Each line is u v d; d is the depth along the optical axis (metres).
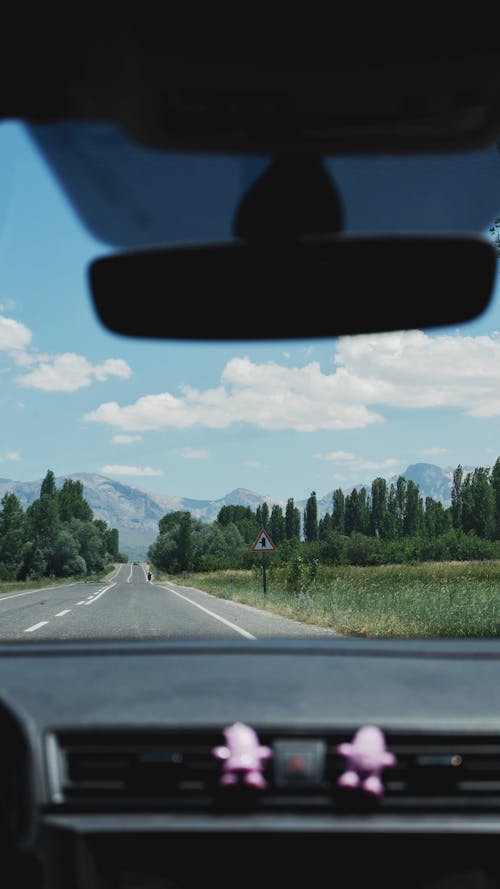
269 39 1.40
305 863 1.86
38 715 2.00
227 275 1.54
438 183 1.82
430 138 1.67
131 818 1.91
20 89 1.60
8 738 1.99
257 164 1.74
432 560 94.00
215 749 1.95
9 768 2.00
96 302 1.58
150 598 33.09
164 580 95.75
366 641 2.85
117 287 1.57
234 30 1.38
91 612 22.39
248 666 2.40
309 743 1.96
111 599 32.22
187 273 1.55
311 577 30.19
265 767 1.95
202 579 74.56
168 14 1.36
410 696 2.14
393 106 1.58
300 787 1.92
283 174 1.69
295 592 29.56
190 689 2.17
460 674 2.33
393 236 1.50
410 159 1.76
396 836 1.85
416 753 1.99
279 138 1.65
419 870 1.88
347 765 1.94
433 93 1.54
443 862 1.88
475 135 1.66
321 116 1.60
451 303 1.56
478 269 1.53
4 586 68.25
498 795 1.97
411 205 1.90
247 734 1.93
